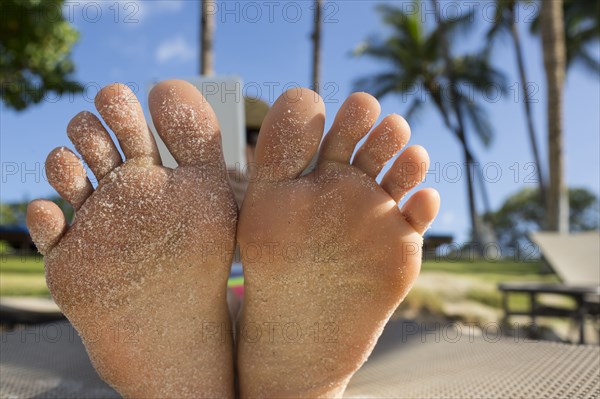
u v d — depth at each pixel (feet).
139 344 0.77
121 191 0.77
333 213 0.80
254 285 0.81
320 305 0.81
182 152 0.80
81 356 1.29
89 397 0.94
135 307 0.77
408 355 1.33
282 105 0.80
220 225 0.79
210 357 0.79
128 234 0.76
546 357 1.20
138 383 0.78
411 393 0.95
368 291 0.80
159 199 0.77
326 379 0.80
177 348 0.78
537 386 0.96
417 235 0.80
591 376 1.00
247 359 0.81
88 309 0.76
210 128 0.81
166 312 0.78
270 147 0.80
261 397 0.80
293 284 0.80
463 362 1.21
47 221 0.73
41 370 1.15
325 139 0.82
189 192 0.78
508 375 1.06
